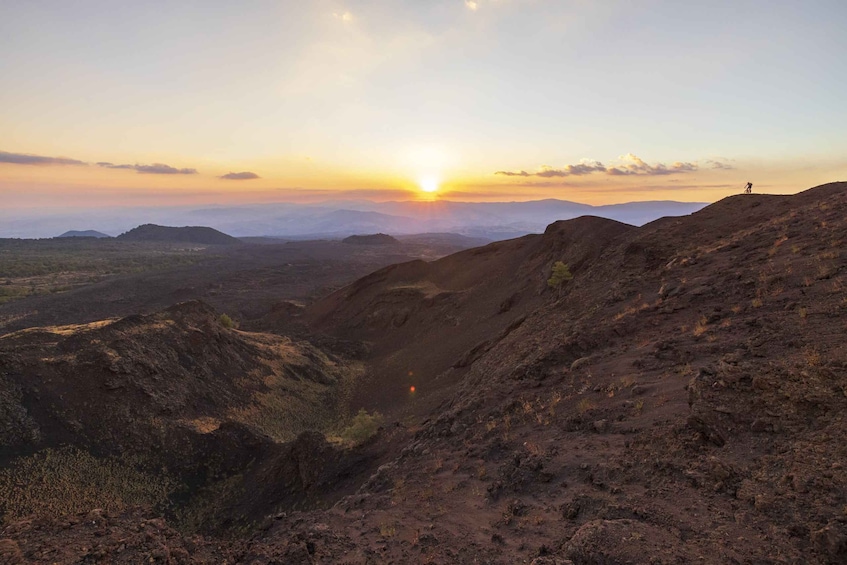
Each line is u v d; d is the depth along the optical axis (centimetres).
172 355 3978
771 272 1608
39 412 2803
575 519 776
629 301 2133
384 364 5869
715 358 1197
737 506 652
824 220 1903
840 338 964
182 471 2906
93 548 707
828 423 735
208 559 784
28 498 2352
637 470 850
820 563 506
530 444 1168
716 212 3438
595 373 1481
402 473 1408
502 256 8162
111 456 2791
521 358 2233
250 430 3281
